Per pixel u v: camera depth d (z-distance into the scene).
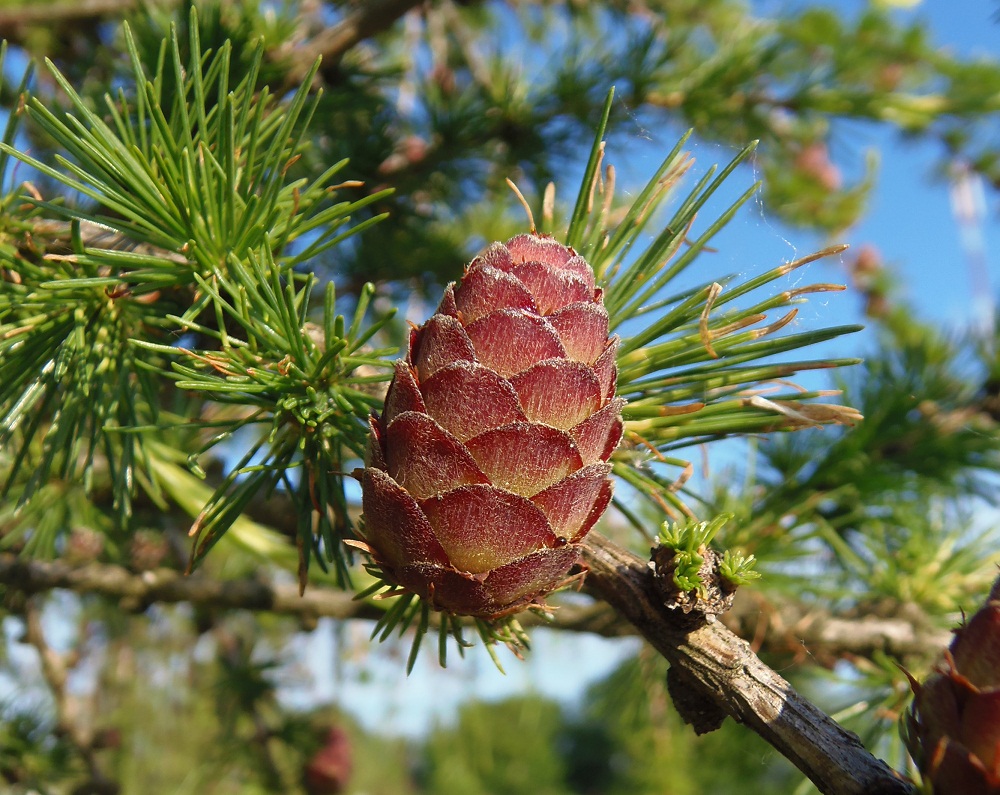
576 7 0.26
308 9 0.17
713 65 0.20
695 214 0.08
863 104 0.21
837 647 0.14
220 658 0.26
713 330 0.08
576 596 0.15
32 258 0.10
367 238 0.19
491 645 0.08
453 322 0.07
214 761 0.27
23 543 0.19
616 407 0.07
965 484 0.16
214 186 0.09
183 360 0.10
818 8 0.22
